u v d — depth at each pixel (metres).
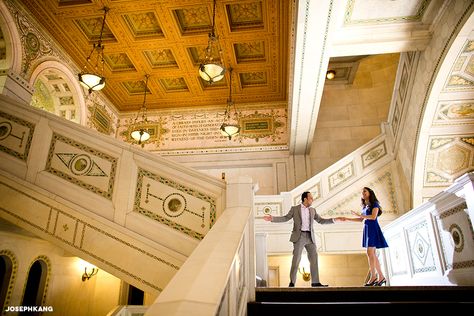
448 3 5.61
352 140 10.94
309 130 9.36
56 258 7.57
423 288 3.56
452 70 6.11
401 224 6.18
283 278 9.27
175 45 8.89
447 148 7.45
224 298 2.05
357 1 5.84
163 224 3.84
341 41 6.52
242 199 3.59
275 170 10.88
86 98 9.82
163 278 3.58
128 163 4.15
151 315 1.44
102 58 8.99
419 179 7.79
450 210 4.45
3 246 6.12
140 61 9.54
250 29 8.30
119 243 3.79
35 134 4.54
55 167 4.36
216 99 11.50
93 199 4.09
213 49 9.07
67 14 7.91
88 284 8.77
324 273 9.41
